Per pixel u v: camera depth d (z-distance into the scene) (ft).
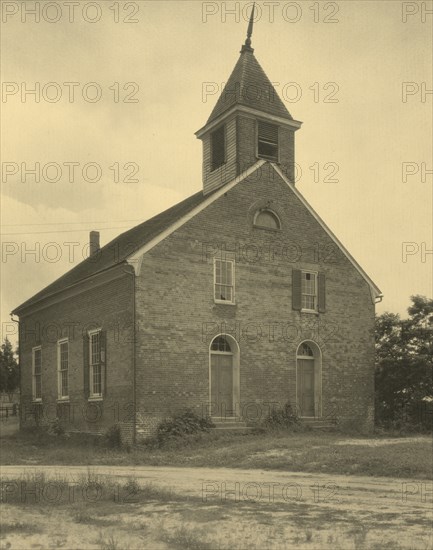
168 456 62.64
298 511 33.81
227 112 87.10
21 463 62.49
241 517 32.12
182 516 32.27
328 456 55.11
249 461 55.98
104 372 77.77
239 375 79.10
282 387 82.48
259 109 87.15
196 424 73.20
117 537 27.66
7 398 155.43
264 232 84.17
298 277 85.97
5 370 150.61
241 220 82.33
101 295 80.18
